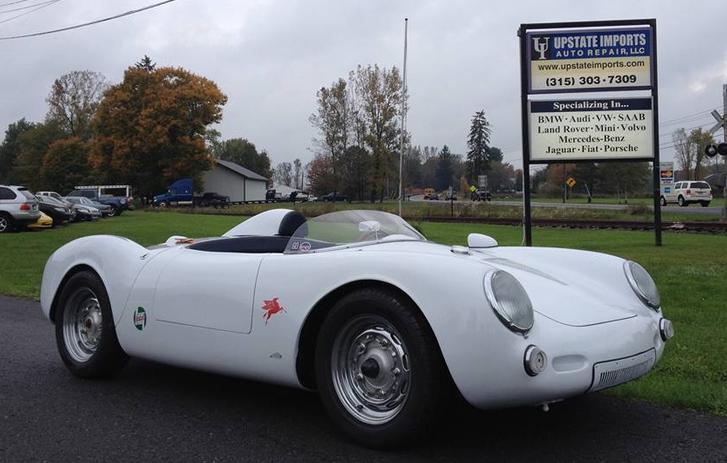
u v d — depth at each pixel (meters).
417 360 3.04
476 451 3.25
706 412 3.87
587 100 14.66
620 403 4.03
